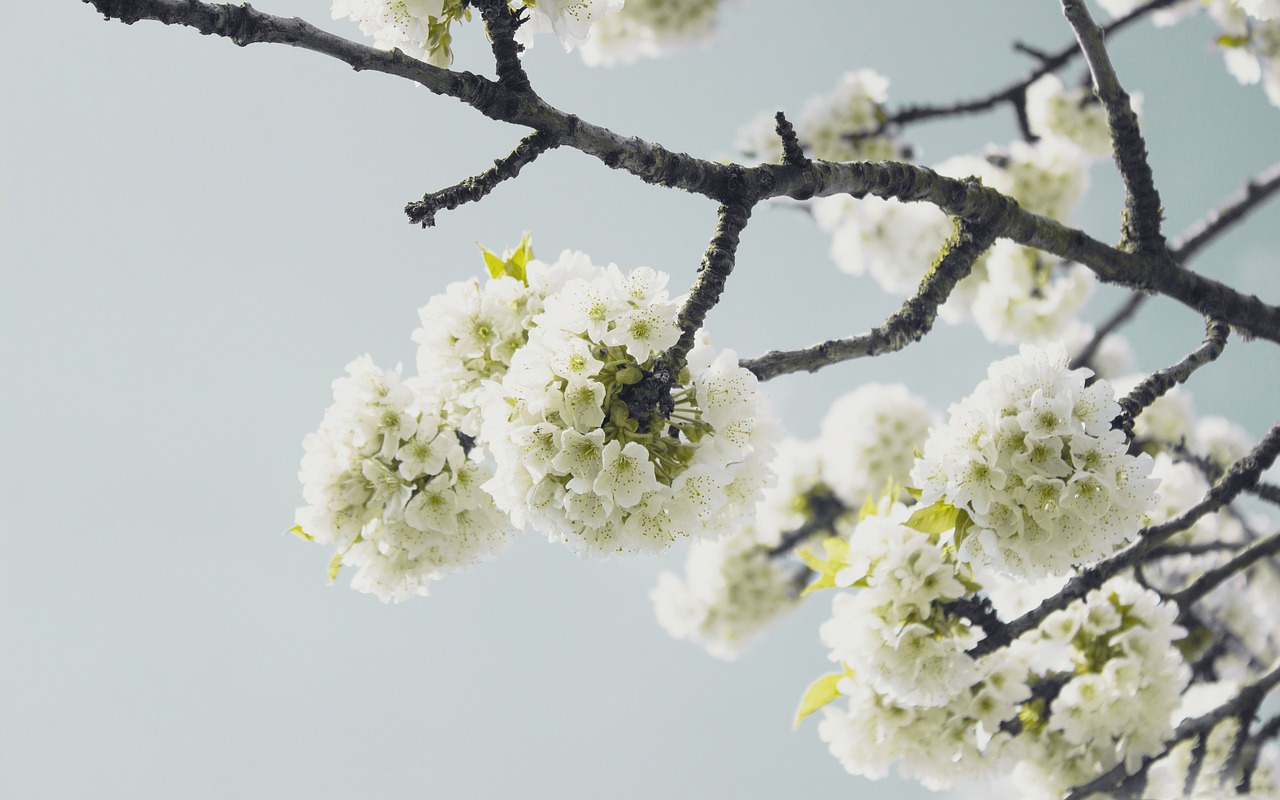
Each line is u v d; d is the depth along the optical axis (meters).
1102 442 3.04
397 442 3.68
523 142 2.79
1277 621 7.31
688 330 2.78
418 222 2.67
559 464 2.68
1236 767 4.83
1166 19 7.66
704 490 2.78
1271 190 5.83
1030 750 4.75
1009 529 3.10
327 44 2.47
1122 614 4.54
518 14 2.73
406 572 3.80
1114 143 4.38
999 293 8.34
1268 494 4.07
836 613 4.10
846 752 4.64
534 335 2.81
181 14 2.29
